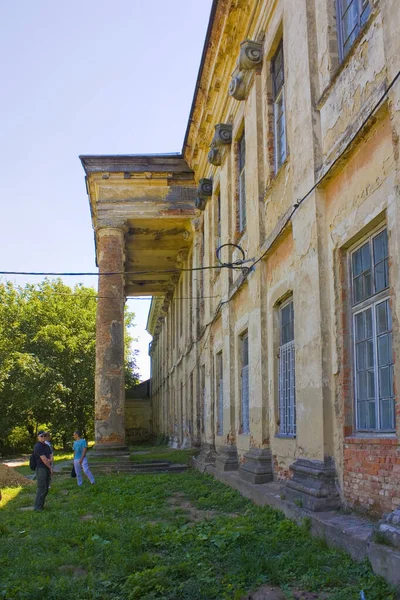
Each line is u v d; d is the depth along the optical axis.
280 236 10.59
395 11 6.27
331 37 8.70
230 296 15.19
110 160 22.58
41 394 34.94
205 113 18.39
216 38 15.23
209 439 18.17
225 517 9.07
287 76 10.30
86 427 40.75
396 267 6.24
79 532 8.50
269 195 11.75
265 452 11.39
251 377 12.45
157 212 22.47
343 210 7.93
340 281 8.04
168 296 35.50
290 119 10.05
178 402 30.72
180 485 13.70
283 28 10.73
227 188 15.92
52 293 39.22
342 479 7.66
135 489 13.48
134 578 5.78
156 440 43.00
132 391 54.09
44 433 11.80
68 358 37.78
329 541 6.59
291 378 10.54
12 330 38.44
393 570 5.12
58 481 16.84
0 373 34.78
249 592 5.46
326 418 8.06
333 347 8.09
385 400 6.89
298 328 9.21
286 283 10.46
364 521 6.76
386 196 6.65
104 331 21.16
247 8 13.33
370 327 7.40
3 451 41.84
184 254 26.94
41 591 5.57
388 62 6.43
